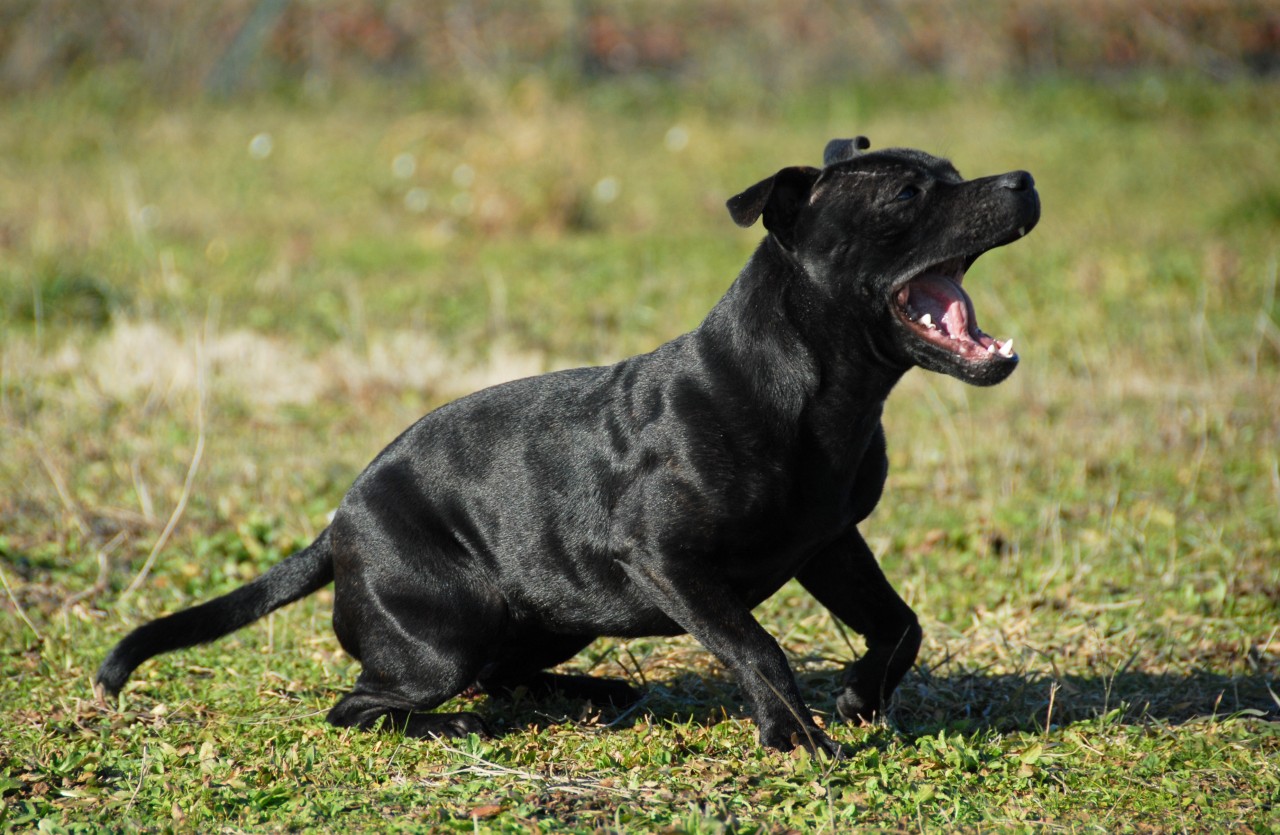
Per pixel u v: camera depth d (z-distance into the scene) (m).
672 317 17.48
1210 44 34.50
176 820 6.20
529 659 8.12
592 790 6.55
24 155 27.16
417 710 7.55
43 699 8.09
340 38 34.12
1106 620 9.37
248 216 23.30
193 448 12.75
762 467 6.89
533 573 7.42
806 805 6.25
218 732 7.60
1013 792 6.55
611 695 8.12
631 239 22.03
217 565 10.41
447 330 16.89
